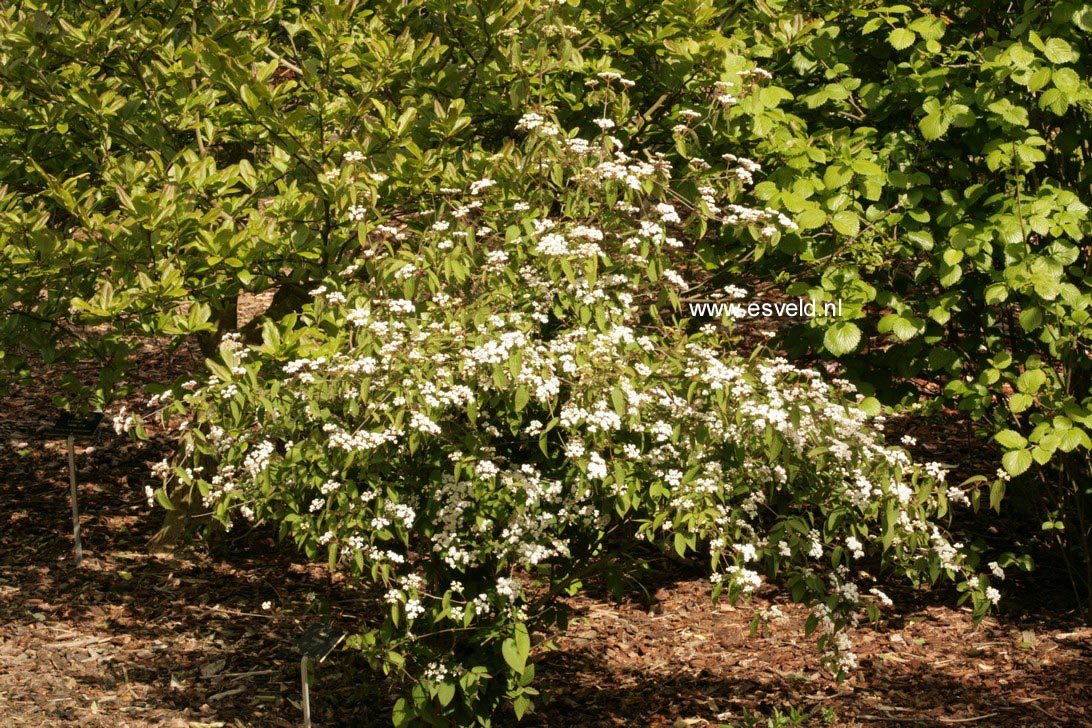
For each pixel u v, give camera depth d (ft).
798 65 15.07
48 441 22.89
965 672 14.40
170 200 12.33
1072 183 15.37
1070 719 13.02
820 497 10.91
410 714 11.34
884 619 16.01
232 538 19.01
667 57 14.87
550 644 13.05
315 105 13.75
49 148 15.34
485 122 15.94
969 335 15.72
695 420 10.44
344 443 10.17
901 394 15.44
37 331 14.12
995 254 14.58
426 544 11.78
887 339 18.72
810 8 15.56
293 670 14.87
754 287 16.07
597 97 14.40
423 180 13.15
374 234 12.90
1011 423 15.57
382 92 14.92
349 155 12.01
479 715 11.85
